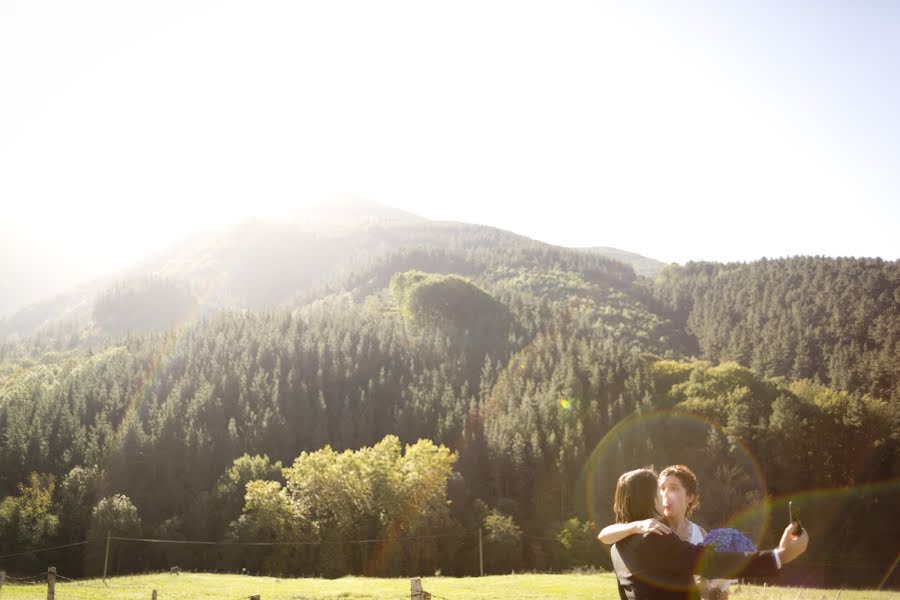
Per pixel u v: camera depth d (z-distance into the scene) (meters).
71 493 108.00
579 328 194.00
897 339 169.50
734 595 40.88
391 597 44.53
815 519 101.06
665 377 135.12
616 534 5.33
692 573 4.81
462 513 95.88
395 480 87.12
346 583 55.09
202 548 92.06
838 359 166.00
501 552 87.81
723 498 96.38
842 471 108.56
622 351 147.62
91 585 51.53
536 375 144.88
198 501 100.69
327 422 136.88
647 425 115.00
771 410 116.06
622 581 5.21
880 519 102.25
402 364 166.00
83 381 158.50
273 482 86.25
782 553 4.52
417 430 132.12
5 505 100.69
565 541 90.81
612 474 107.44
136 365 171.75
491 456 114.62
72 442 125.31
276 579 59.09
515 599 44.59
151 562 92.00
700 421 113.19
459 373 161.38
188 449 124.12
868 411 113.56
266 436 127.94
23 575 90.69
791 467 102.88
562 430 118.50
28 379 191.75
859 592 47.41
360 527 84.38
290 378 151.12
